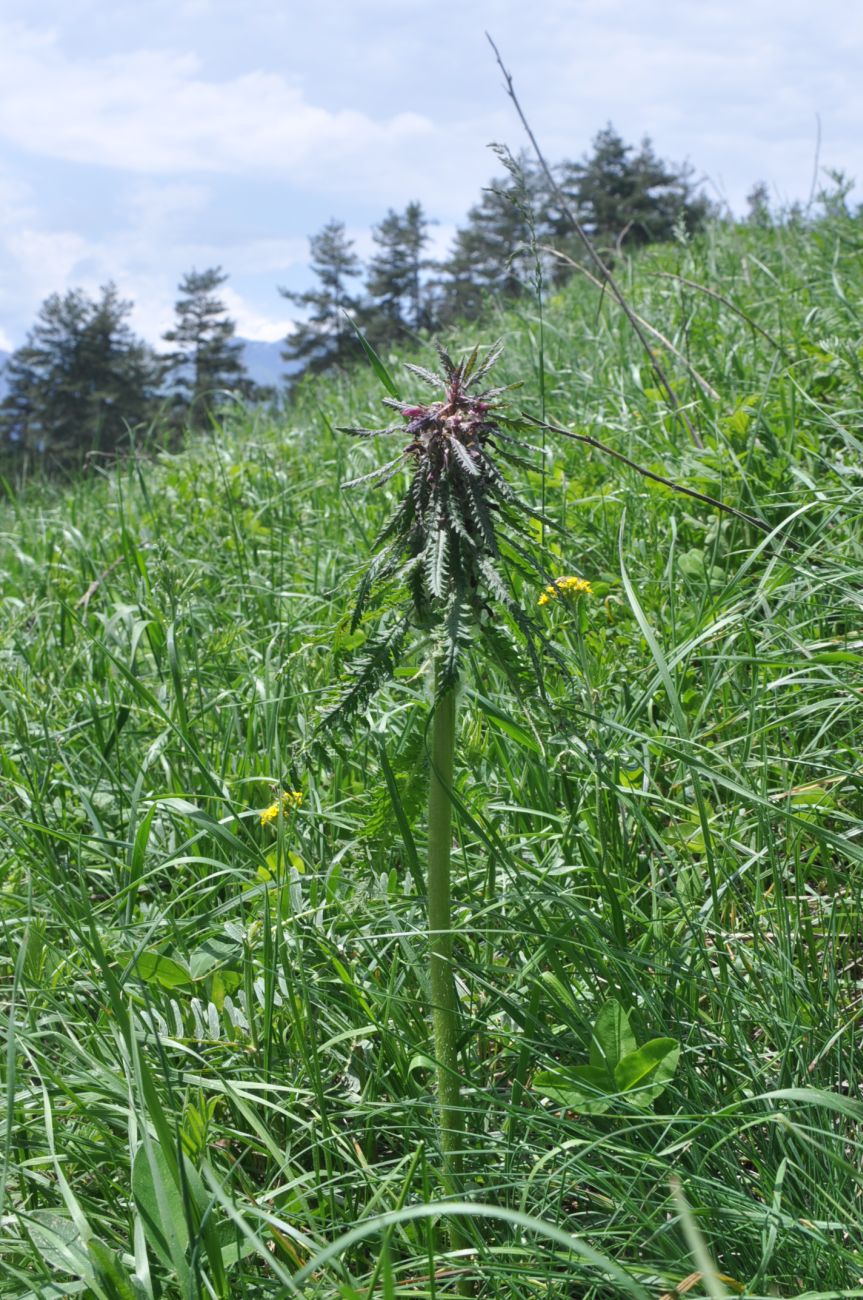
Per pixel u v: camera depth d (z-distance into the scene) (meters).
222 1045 2.35
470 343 7.72
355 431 1.70
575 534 4.21
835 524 3.81
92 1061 2.14
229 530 5.57
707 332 5.98
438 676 1.67
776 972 2.24
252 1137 2.08
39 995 2.49
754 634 3.37
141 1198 1.76
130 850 2.96
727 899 2.60
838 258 6.82
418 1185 1.99
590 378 5.82
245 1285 1.75
